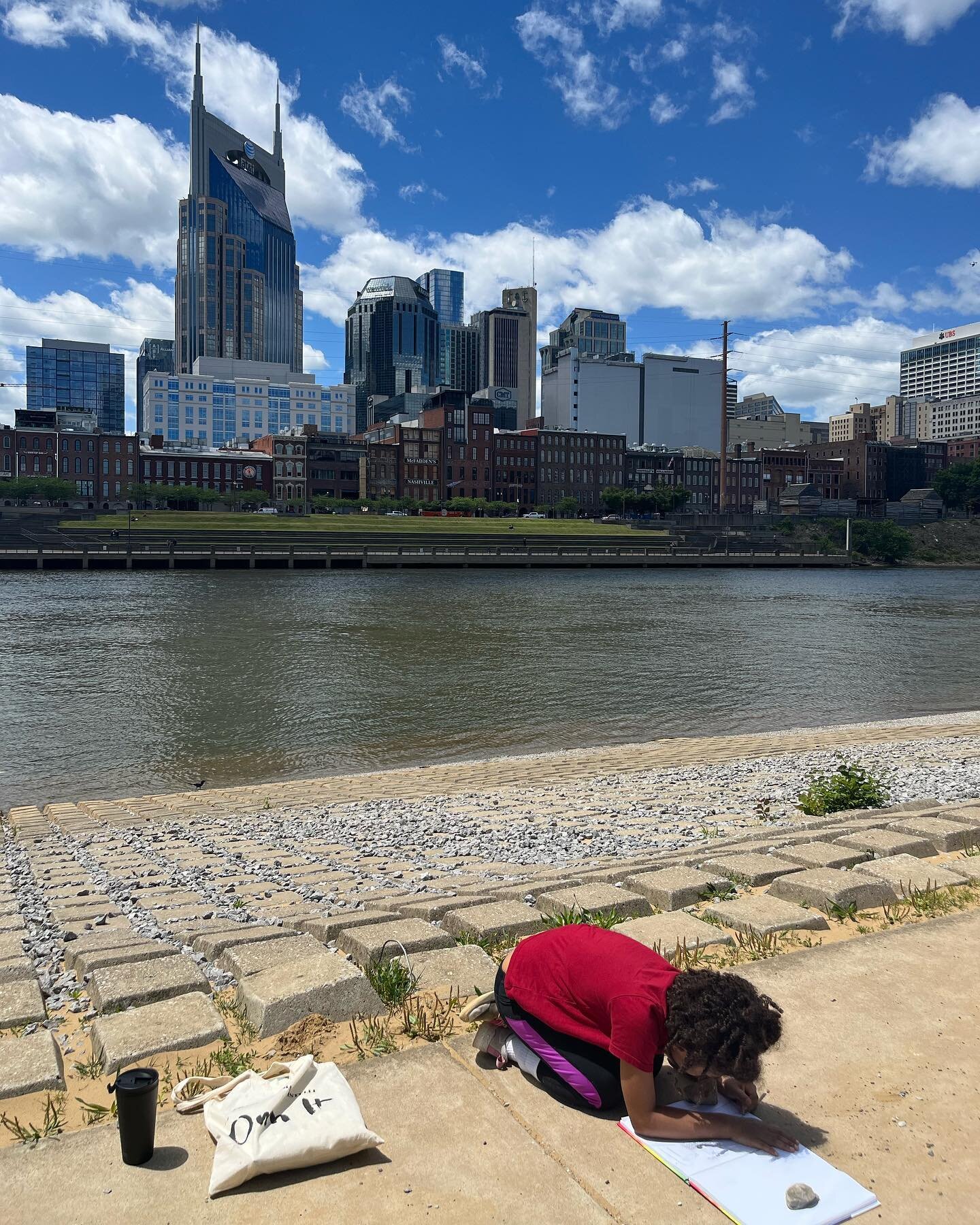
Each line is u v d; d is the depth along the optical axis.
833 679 36.00
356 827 13.18
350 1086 3.95
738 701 31.09
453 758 22.42
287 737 24.83
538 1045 3.90
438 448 189.12
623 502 182.12
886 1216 3.18
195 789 19.34
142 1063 4.36
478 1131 3.68
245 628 51.75
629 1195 3.29
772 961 5.24
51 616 57.62
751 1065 3.42
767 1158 3.43
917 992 4.87
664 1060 4.10
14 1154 3.52
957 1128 3.68
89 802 17.86
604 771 18.50
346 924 6.62
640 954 3.81
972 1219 3.16
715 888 7.14
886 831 9.10
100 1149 3.57
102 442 157.00
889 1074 4.07
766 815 12.35
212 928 7.11
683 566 134.38
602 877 7.96
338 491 182.62
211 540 124.12
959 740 21.22
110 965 5.89
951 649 45.94
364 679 34.72
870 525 158.75
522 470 198.12
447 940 6.01
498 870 9.79
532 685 33.59
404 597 75.69
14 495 144.00
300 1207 3.23
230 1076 4.15
